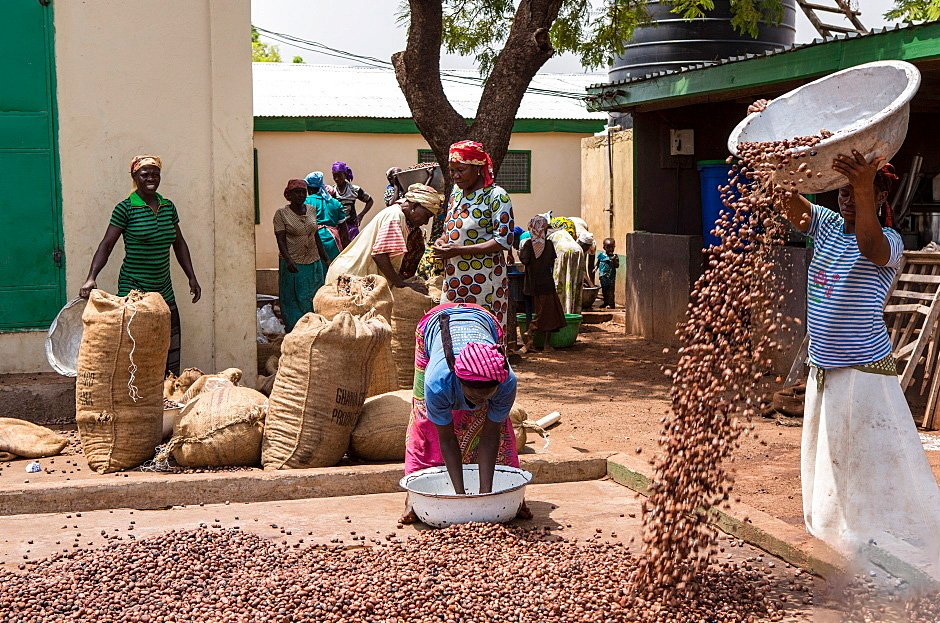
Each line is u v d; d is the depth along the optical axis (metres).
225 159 8.31
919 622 3.85
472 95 20.06
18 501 5.44
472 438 5.41
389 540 4.96
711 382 4.16
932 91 9.38
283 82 19.55
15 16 7.82
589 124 18.44
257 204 17.08
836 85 4.96
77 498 5.52
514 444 5.56
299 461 6.05
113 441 6.17
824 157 4.11
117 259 8.16
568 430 7.72
